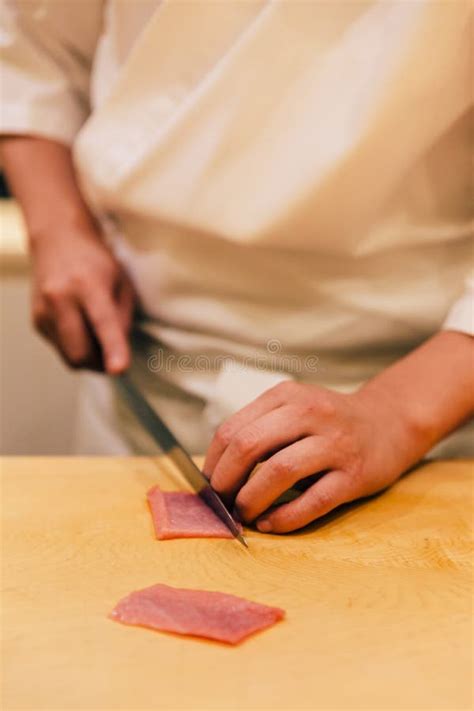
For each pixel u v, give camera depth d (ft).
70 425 6.82
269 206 3.27
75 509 2.73
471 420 3.42
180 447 3.03
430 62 2.87
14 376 6.60
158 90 3.42
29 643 1.93
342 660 1.90
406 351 3.74
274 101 3.11
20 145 4.26
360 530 2.63
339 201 3.21
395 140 3.05
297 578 2.30
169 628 1.98
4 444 6.72
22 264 6.35
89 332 4.00
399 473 2.88
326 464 2.56
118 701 1.73
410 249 3.45
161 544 2.49
